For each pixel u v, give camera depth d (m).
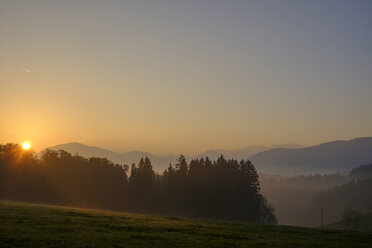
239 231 46.47
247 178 134.00
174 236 36.31
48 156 142.00
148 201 137.88
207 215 131.50
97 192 139.38
